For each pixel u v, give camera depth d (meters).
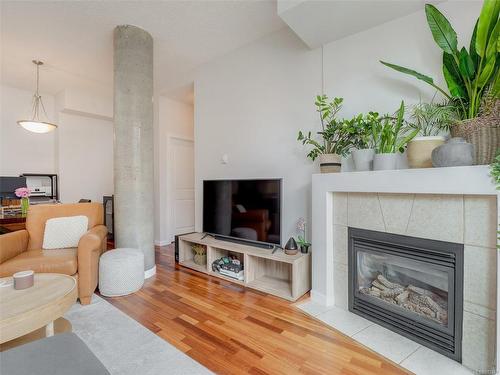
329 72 2.58
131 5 2.58
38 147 5.14
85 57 3.64
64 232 2.71
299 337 1.80
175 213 4.85
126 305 2.28
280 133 2.97
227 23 2.88
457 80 1.80
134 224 2.89
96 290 2.61
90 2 2.54
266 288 2.56
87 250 2.30
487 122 1.51
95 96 5.28
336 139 2.49
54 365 0.94
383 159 1.89
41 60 3.74
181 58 3.67
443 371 1.47
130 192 2.88
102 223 3.11
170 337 1.81
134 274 2.52
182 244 3.43
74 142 5.34
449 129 1.83
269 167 3.08
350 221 2.13
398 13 2.12
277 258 2.45
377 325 1.94
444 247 1.60
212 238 3.26
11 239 2.38
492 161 1.42
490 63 1.55
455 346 1.55
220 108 3.61
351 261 2.12
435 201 1.64
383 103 2.26
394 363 1.54
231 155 3.47
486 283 1.43
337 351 1.65
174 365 1.53
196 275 3.04
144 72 2.98
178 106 4.90
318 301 2.31
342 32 2.39
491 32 1.54
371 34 2.32
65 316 2.09
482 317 1.45
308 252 2.58
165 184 4.65
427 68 2.05
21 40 3.21
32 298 1.51
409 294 1.88
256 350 1.67
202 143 3.86
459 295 1.54
